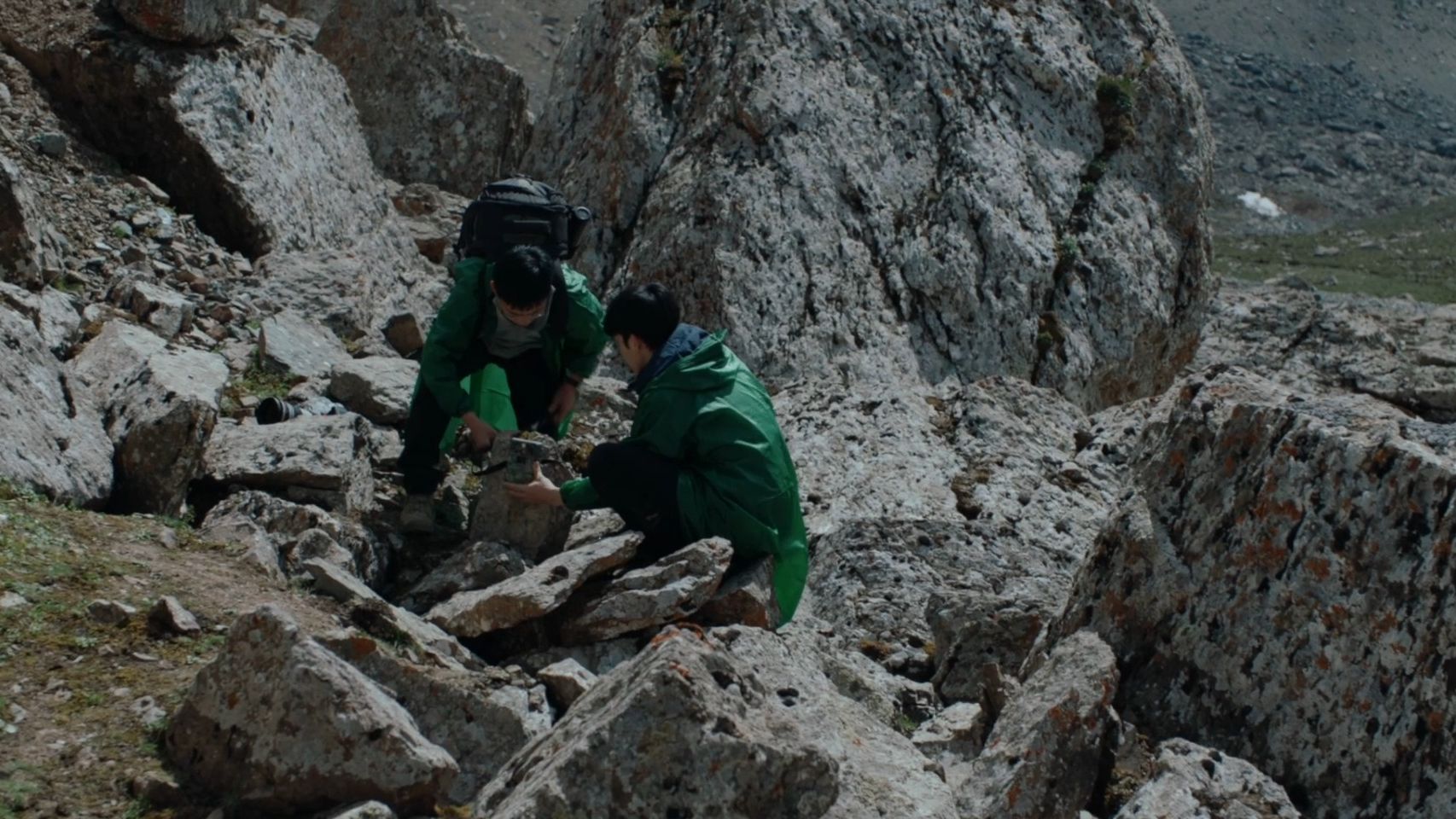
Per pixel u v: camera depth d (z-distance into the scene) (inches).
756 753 149.6
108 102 359.6
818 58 440.1
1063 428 358.9
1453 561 189.0
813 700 189.2
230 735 155.5
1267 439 205.0
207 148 359.6
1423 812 186.7
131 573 191.5
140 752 158.9
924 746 204.8
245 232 363.6
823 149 426.6
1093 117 474.6
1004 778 185.5
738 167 416.5
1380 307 941.2
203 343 304.2
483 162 510.3
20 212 292.8
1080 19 488.4
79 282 309.3
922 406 350.6
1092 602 215.8
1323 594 197.3
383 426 288.7
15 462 207.9
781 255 409.1
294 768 152.3
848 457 327.0
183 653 176.1
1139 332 456.8
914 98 448.5
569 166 452.1
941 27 461.1
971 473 328.8
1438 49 2158.0
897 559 273.3
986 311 429.4
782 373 396.8
